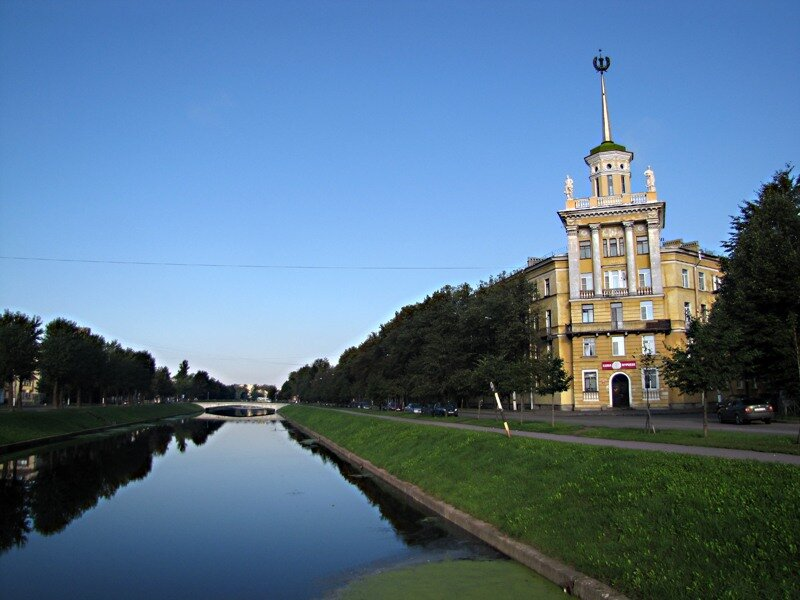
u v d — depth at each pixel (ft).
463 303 180.86
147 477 105.60
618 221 209.67
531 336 163.94
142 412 349.61
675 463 45.85
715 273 221.87
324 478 101.71
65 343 245.86
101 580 45.98
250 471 112.88
